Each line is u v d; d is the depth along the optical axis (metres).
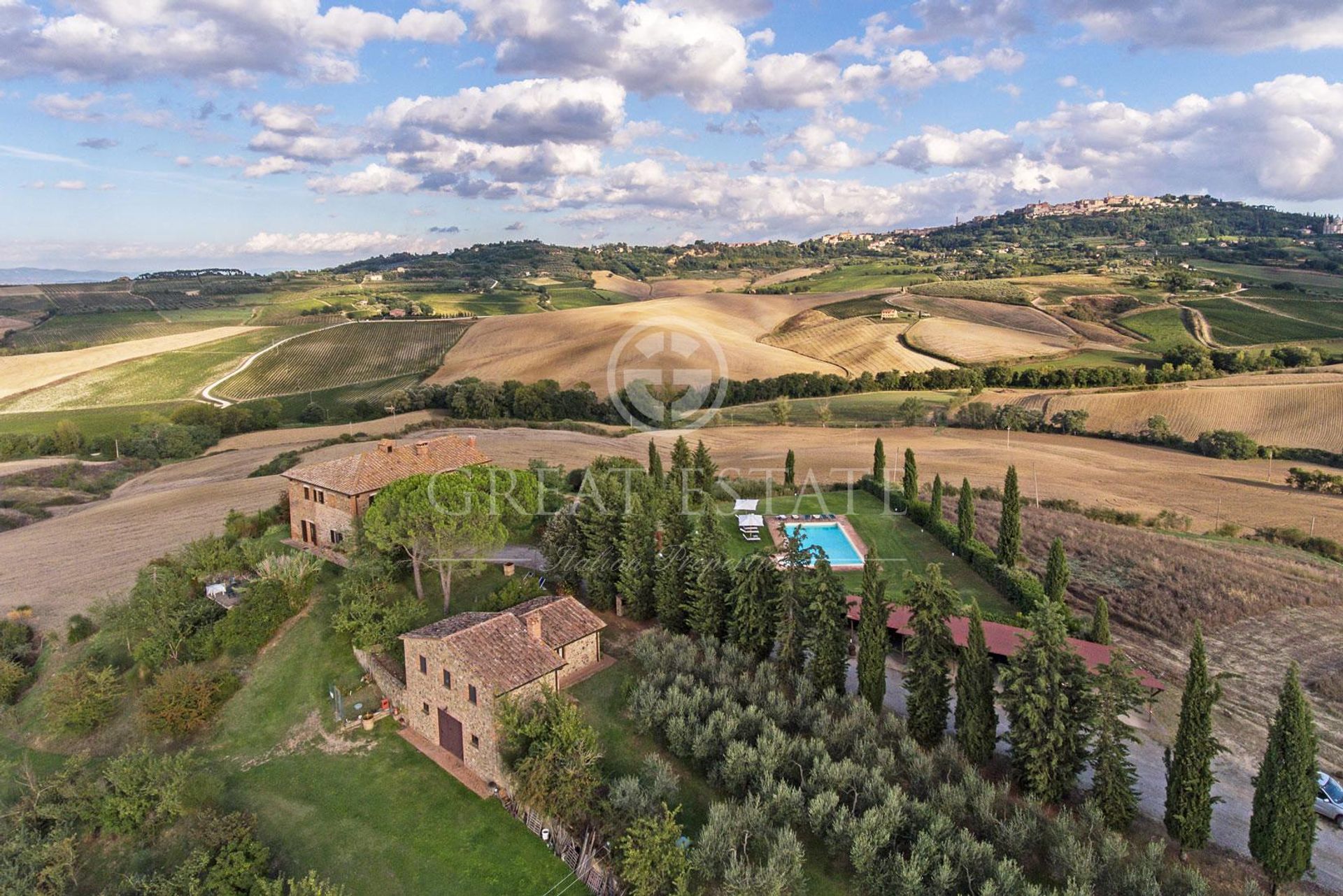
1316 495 90.50
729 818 30.78
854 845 28.88
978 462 101.31
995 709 40.34
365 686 43.91
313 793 36.38
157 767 36.50
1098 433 119.75
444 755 38.62
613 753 37.50
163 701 40.84
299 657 46.19
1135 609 54.38
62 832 34.72
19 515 89.56
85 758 39.25
